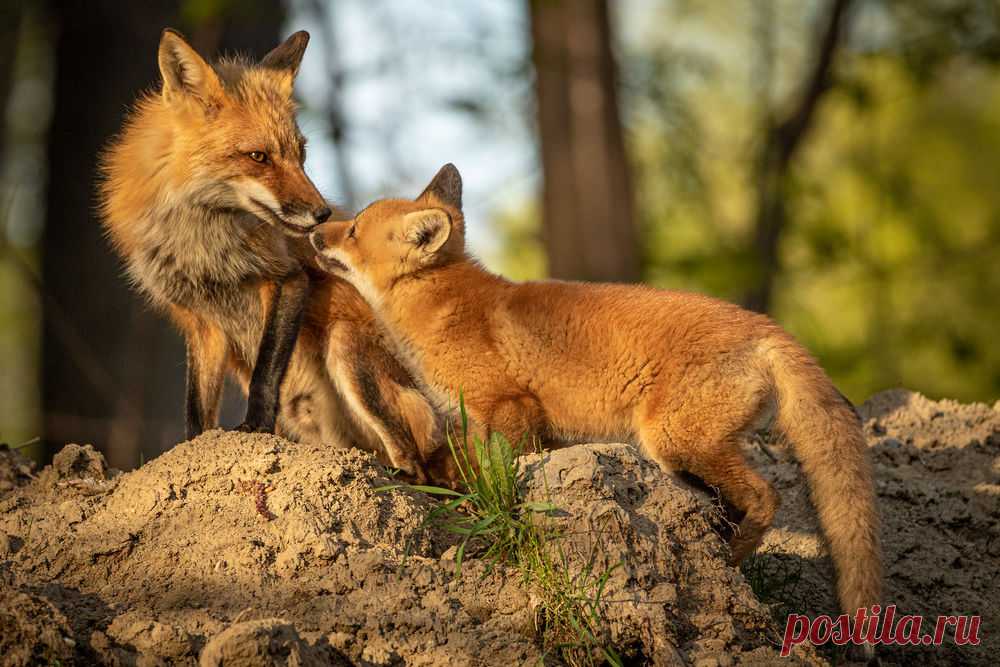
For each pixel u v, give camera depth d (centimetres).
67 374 2073
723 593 838
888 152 3141
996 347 2845
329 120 2248
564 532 820
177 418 2089
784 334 964
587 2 2288
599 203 2305
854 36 2530
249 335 1134
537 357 1016
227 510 841
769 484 927
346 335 1101
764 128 2645
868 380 2680
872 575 884
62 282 2089
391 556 823
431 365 1059
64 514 865
